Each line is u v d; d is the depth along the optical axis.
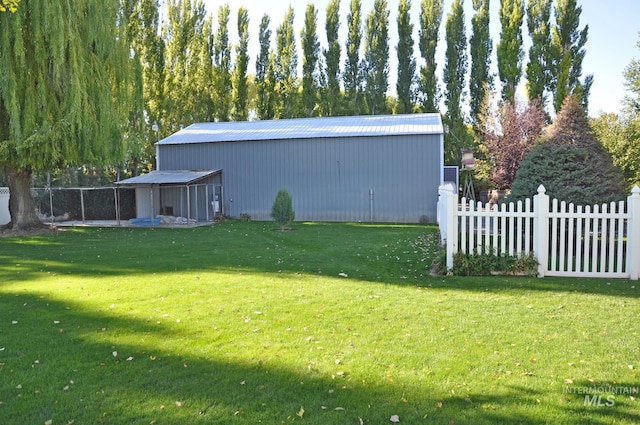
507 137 27.20
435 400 3.14
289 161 22.50
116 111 17.45
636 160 20.91
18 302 6.05
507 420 2.87
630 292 6.02
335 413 3.00
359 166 21.61
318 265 8.64
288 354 4.01
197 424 2.90
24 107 14.77
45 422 2.95
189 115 33.03
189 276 7.68
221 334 4.58
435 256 9.34
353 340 4.34
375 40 35.88
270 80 37.22
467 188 26.19
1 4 8.97
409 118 24.69
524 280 6.84
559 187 8.34
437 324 4.78
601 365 3.65
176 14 32.34
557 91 30.36
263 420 2.93
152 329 4.78
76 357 4.02
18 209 16.95
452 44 33.91
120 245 12.51
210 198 23.50
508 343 4.18
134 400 3.22
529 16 31.64
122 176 33.38
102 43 16.23
